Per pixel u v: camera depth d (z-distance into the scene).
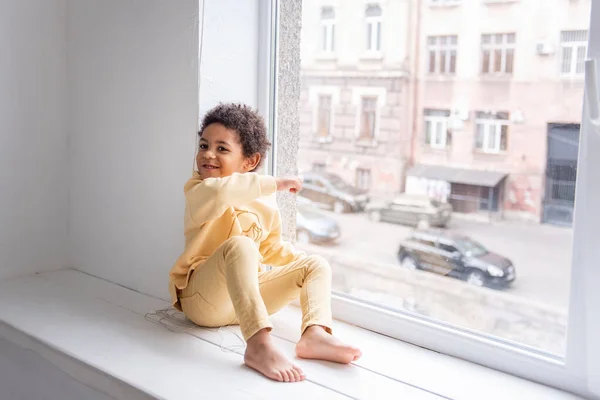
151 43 1.64
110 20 1.74
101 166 1.83
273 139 1.67
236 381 1.19
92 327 1.48
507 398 1.16
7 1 1.77
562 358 1.23
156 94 1.64
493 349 1.30
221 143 1.43
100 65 1.79
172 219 1.65
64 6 1.87
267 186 1.39
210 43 1.55
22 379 1.50
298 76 1.74
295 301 1.62
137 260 1.76
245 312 1.26
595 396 1.17
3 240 1.84
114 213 1.81
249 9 1.61
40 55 1.85
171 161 1.63
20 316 1.54
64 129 1.92
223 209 1.38
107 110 1.79
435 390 1.18
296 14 1.70
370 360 1.31
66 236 1.98
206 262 1.39
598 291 1.15
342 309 1.54
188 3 1.53
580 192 1.16
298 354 1.31
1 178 1.82
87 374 1.28
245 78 1.63
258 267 1.46
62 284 1.81
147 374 1.22
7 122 1.81
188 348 1.36
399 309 1.47
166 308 1.62
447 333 1.36
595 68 1.12
